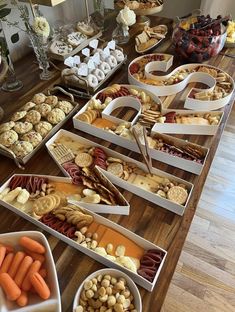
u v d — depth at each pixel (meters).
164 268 0.60
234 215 1.46
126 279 0.56
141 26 1.47
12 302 0.53
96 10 1.49
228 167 1.68
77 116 0.92
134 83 1.08
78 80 1.03
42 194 0.73
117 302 0.53
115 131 0.88
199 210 1.48
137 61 1.19
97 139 0.90
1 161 0.83
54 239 0.65
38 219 0.67
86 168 0.78
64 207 0.69
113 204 0.70
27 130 0.86
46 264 0.58
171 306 1.16
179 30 1.20
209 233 1.39
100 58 1.12
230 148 1.78
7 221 0.69
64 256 0.62
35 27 1.03
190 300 1.17
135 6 1.40
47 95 1.02
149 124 0.90
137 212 0.70
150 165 0.77
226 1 1.79
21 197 0.70
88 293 0.53
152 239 0.66
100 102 0.98
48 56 1.21
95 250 0.62
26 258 0.57
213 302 1.17
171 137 0.83
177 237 0.66
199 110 0.99
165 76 1.09
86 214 0.67
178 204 0.68
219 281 1.23
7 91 1.10
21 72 1.21
